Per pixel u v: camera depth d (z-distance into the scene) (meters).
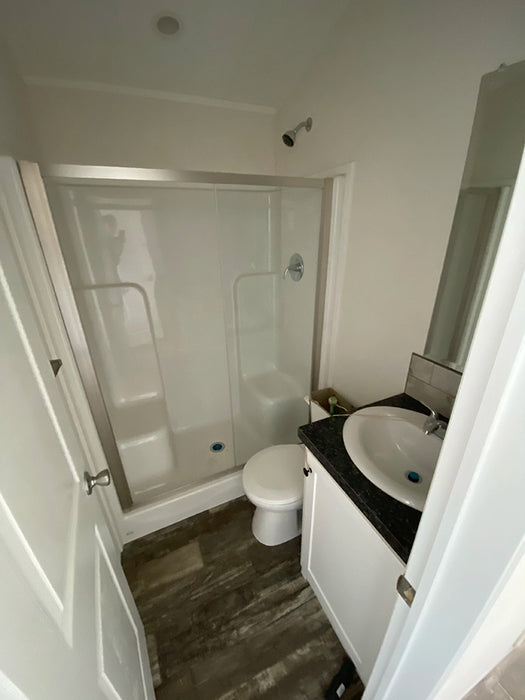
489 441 0.34
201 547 1.54
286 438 2.09
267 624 1.24
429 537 0.47
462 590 0.43
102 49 1.38
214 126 1.88
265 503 1.31
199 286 2.14
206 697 1.05
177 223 1.97
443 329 1.12
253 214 2.07
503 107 0.83
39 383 0.60
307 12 1.30
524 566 0.47
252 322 2.31
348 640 1.08
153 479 1.78
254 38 1.41
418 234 1.16
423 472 1.00
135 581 1.40
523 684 1.04
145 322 2.07
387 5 1.09
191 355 2.24
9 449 0.39
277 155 2.04
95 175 1.13
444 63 0.95
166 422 2.10
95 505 0.85
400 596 0.57
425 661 0.56
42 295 1.08
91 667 0.51
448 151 0.99
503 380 0.31
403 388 1.37
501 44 0.81
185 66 1.53
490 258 0.94
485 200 0.92
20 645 0.30
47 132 1.57
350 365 1.70
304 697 1.05
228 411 2.36
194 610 1.29
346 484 0.86
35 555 0.39
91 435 1.32
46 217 1.06
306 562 1.31
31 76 1.45
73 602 0.49
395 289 1.31
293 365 2.19
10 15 1.17
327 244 1.63
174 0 1.21
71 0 1.16
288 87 1.72
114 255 1.89
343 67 1.35
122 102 1.65
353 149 1.38
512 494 0.33
